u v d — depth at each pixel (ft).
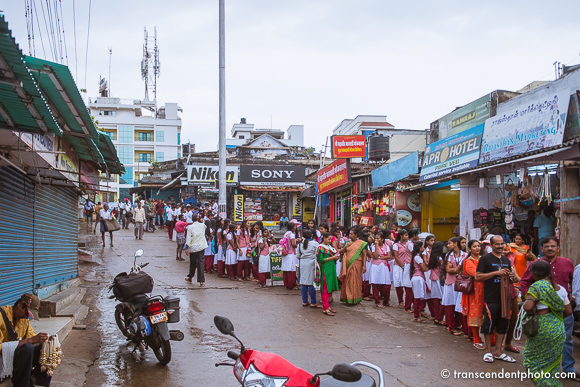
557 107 31.14
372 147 72.49
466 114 49.65
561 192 30.17
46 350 16.63
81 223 72.13
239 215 99.76
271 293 39.19
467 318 26.43
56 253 34.65
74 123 26.22
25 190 27.66
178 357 22.63
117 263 51.75
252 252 44.47
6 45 12.87
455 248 28.09
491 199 43.32
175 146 218.38
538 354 17.34
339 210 79.51
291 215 101.71
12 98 16.42
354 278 35.09
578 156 28.71
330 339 26.08
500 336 23.03
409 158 51.57
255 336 26.27
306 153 119.65
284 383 12.19
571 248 29.35
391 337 26.89
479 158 39.45
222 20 56.08
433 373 20.89
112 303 33.78
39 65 18.66
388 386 19.13
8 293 24.94
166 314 21.43
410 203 54.19
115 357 22.62
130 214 101.30
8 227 24.91
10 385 17.01
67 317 26.99
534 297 17.37
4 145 21.75
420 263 30.83
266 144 167.53
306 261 34.12
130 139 214.28
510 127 36.27
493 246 23.07
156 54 227.20
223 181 55.88
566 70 45.96
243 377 12.79
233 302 34.83
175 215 76.38
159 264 52.11
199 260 40.52
